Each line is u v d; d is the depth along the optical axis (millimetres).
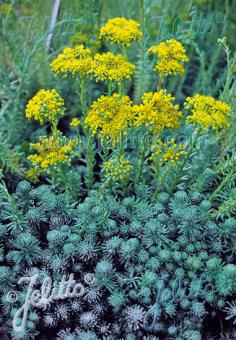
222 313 531
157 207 555
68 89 739
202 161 586
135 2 742
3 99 786
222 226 547
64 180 573
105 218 540
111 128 509
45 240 586
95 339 481
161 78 550
